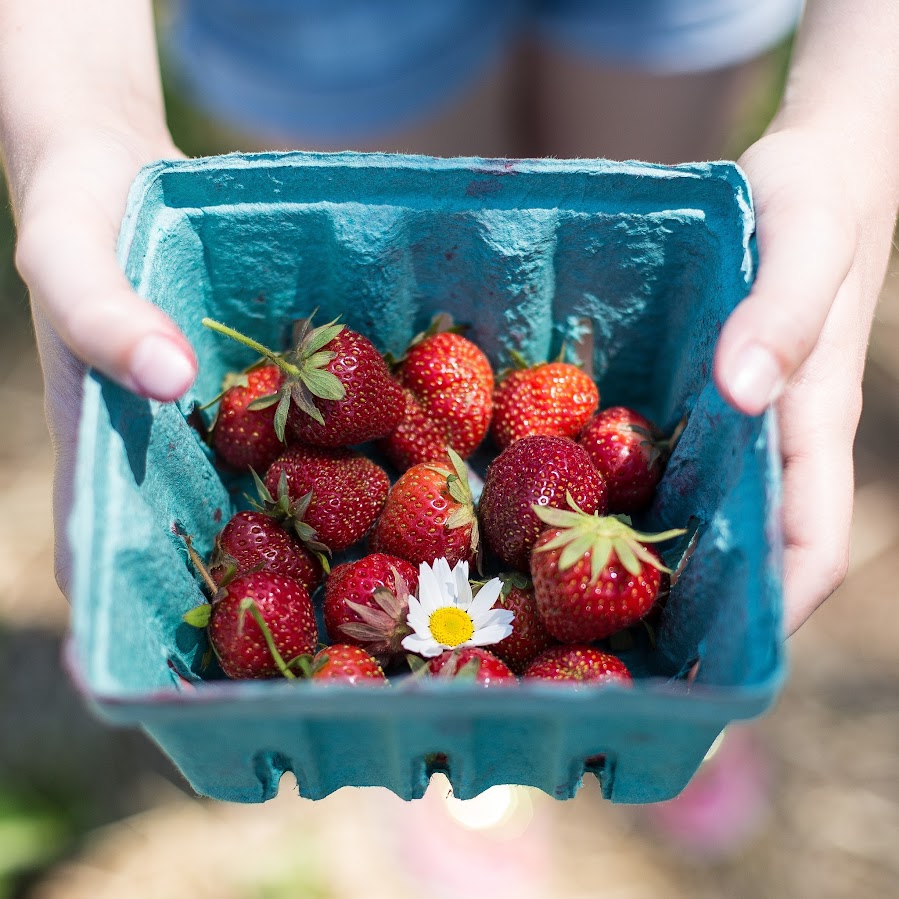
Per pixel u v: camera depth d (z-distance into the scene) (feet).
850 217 1.08
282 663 1.00
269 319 1.18
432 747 0.93
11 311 2.08
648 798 1.00
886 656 1.82
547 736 0.92
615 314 1.18
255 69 1.46
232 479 1.18
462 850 1.67
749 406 0.95
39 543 1.89
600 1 1.47
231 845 1.67
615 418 1.15
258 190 1.10
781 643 0.84
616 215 1.10
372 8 1.40
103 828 1.68
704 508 1.06
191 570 1.08
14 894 1.63
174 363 0.96
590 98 1.58
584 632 1.00
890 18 1.23
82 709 1.75
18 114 1.20
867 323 1.22
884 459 1.98
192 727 0.88
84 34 1.25
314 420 1.09
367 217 1.11
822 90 1.23
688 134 1.62
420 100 1.49
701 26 1.49
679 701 0.82
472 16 1.45
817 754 1.74
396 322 1.20
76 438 1.15
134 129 1.24
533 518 1.05
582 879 1.67
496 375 1.23
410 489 1.09
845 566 1.16
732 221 1.08
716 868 1.68
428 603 1.03
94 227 1.05
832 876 1.66
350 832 1.69
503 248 1.12
